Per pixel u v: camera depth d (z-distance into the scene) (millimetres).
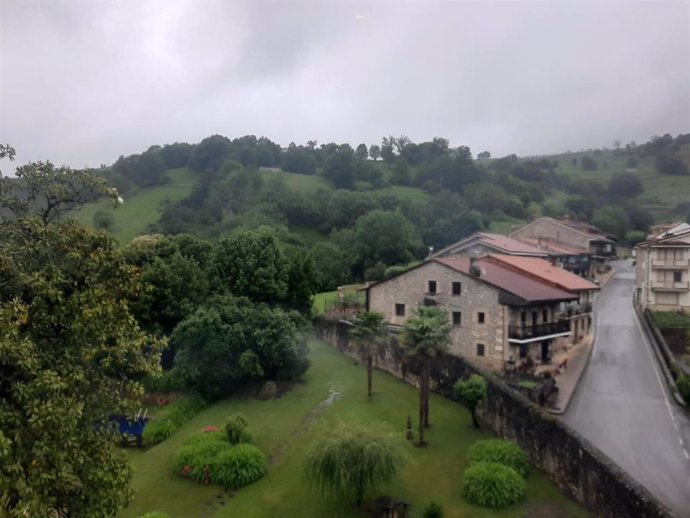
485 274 43406
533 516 22109
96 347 13914
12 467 10867
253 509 23391
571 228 86250
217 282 48750
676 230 76188
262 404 36188
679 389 35031
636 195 141000
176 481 26031
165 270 43969
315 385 39281
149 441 31406
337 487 22625
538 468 26156
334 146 165375
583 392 37094
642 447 28125
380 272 79688
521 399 28078
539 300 40250
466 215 97812
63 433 12164
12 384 11930
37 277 12695
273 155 155250
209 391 37719
